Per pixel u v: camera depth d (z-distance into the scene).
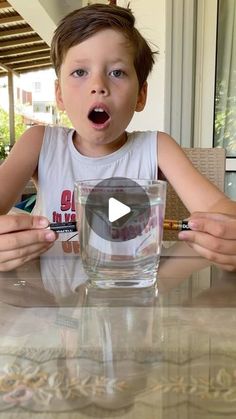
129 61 1.00
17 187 1.07
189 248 0.81
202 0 2.31
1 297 0.51
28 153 1.14
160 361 0.33
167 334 0.39
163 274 0.62
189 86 2.34
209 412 0.26
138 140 1.20
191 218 0.67
